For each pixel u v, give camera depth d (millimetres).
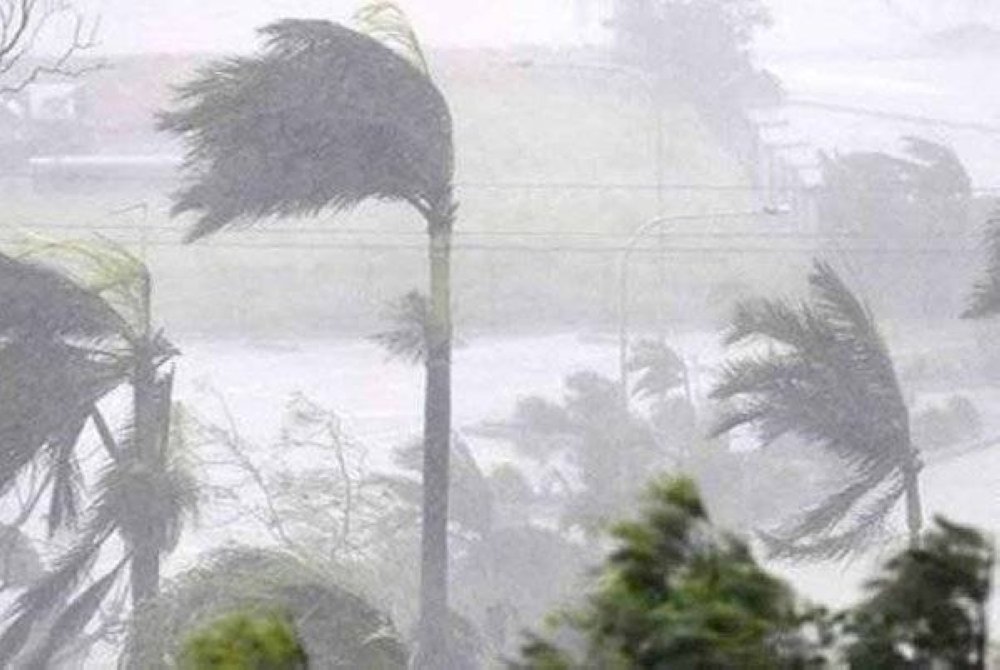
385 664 35594
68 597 46281
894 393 44781
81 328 46031
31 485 47500
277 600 35031
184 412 51562
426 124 46062
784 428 44688
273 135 45094
